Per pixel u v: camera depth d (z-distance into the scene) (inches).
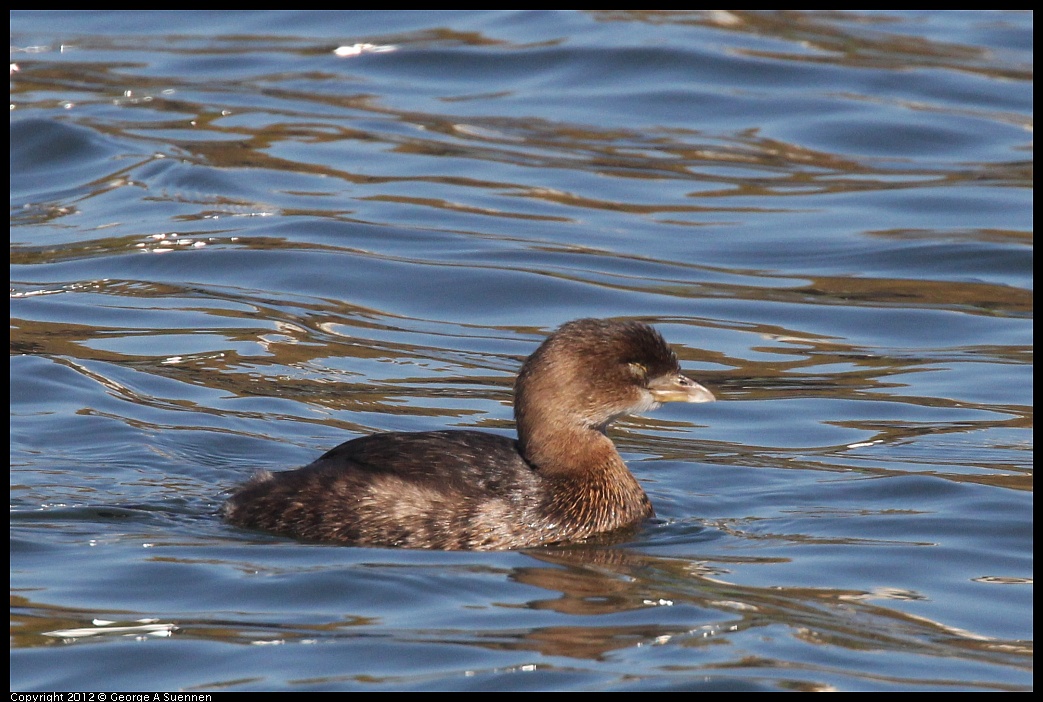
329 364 609.3
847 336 653.9
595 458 461.7
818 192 823.7
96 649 360.5
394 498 442.0
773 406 577.6
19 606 383.6
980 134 897.5
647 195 813.9
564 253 731.4
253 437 533.6
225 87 943.0
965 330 658.8
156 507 465.4
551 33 1028.5
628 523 461.4
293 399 571.8
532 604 389.1
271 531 446.9
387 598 390.6
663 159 860.6
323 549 430.6
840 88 954.1
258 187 792.9
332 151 847.7
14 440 518.0
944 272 722.8
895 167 863.7
